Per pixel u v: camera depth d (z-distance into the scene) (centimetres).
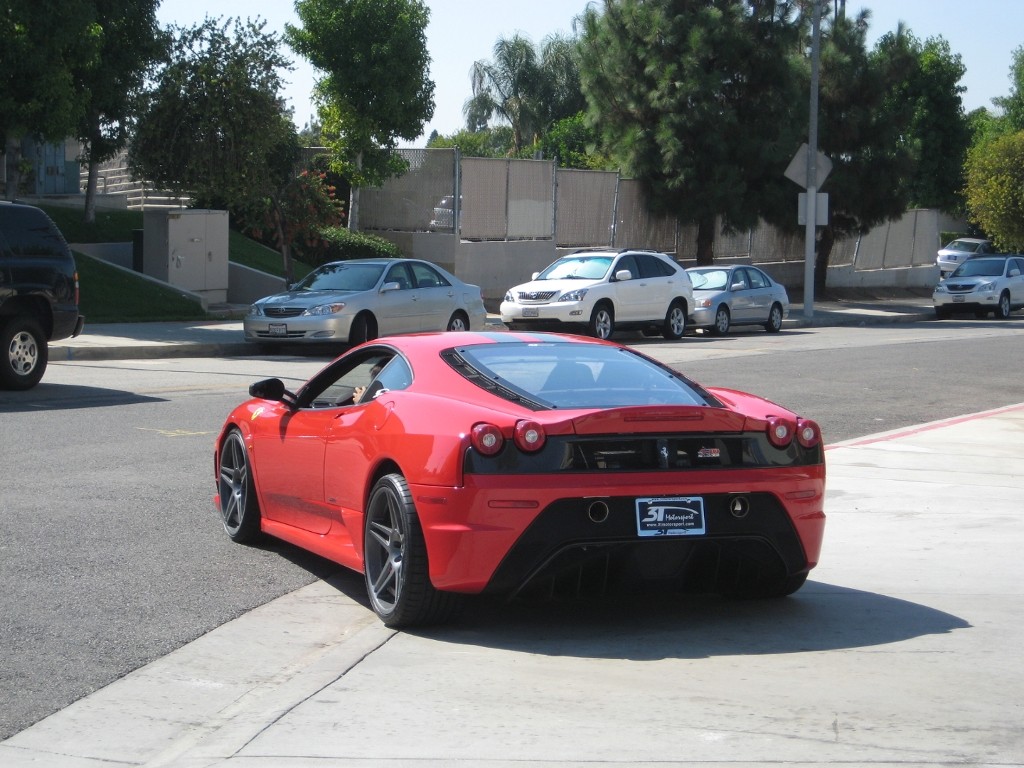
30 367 1427
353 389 677
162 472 966
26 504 841
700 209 3644
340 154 3275
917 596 648
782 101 3681
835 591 659
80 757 423
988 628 584
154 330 2152
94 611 604
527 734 440
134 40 2591
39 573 671
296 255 3222
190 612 607
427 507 545
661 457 550
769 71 3659
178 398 1400
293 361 1878
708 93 3588
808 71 3884
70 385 1499
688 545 552
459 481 534
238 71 2577
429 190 3362
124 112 2634
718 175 3616
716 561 564
